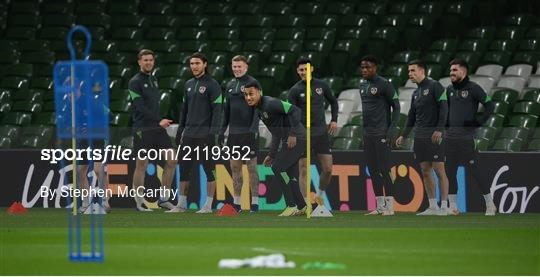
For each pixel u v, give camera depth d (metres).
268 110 60.09
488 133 65.56
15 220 57.94
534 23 85.12
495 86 78.56
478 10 87.94
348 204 64.62
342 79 81.81
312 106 61.31
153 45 89.31
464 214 61.78
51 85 86.38
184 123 64.38
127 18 93.94
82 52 90.31
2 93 85.38
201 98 63.31
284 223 54.75
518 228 51.16
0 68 88.62
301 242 44.75
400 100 77.75
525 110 73.25
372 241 45.06
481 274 33.97
